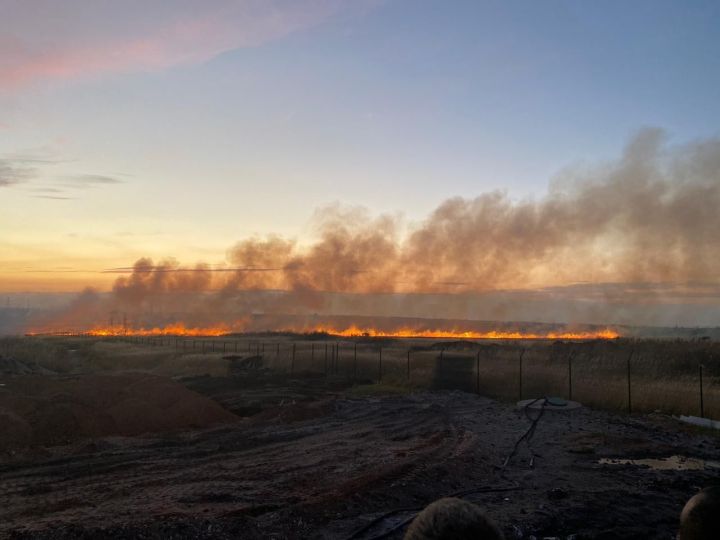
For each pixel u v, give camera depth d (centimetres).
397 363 3678
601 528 840
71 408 1631
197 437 1616
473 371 3116
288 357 4172
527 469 1202
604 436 1537
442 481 1049
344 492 935
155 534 725
